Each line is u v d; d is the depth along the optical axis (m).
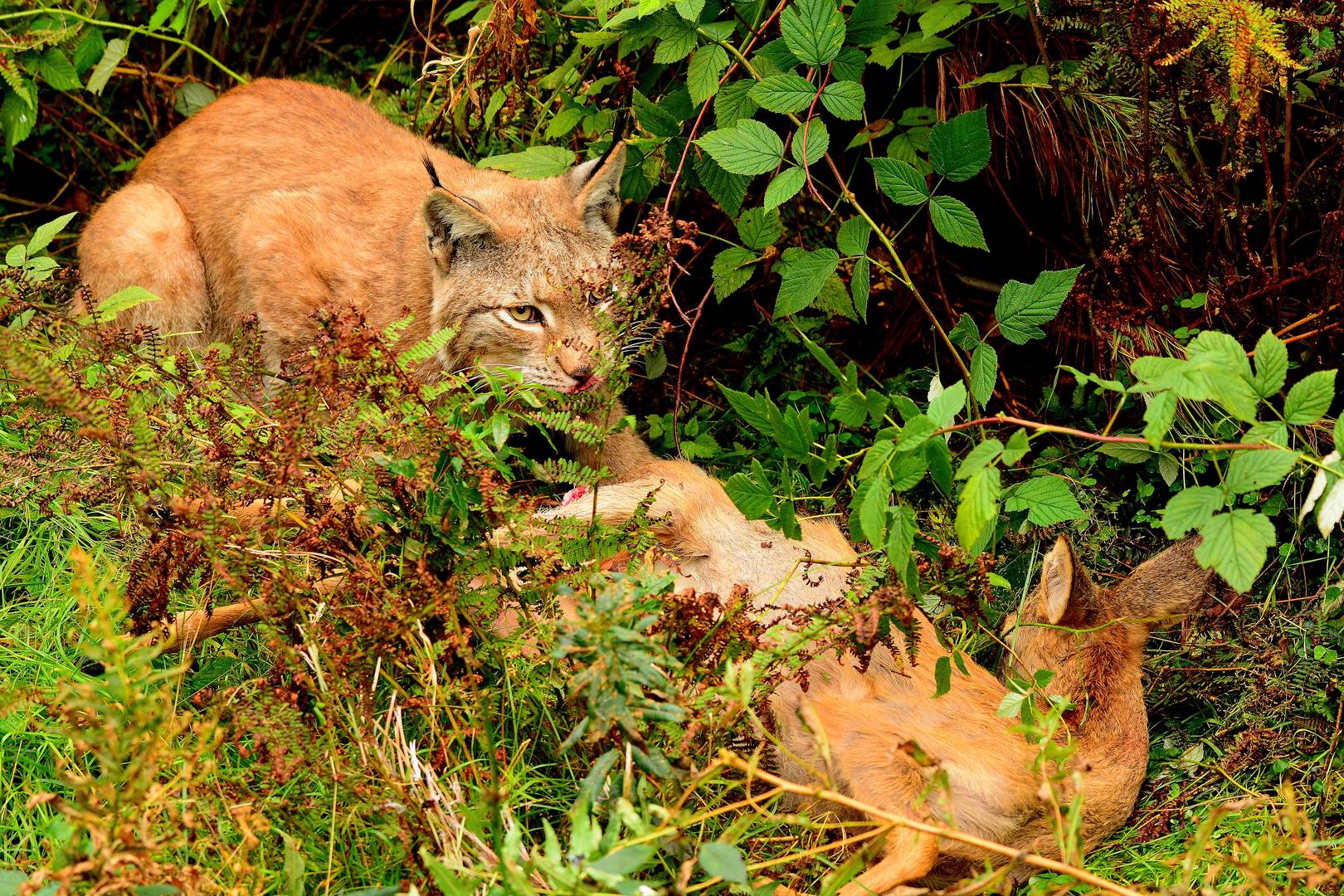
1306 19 4.24
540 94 5.26
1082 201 5.00
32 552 4.01
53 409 3.17
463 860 2.85
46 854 3.07
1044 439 4.98
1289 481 4.62
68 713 2.70
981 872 3.46
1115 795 3.62
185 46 5.86
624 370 3.39
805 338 3.67
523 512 3.25
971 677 3.80
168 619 3.61
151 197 4.97
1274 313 4.59
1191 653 4.30
